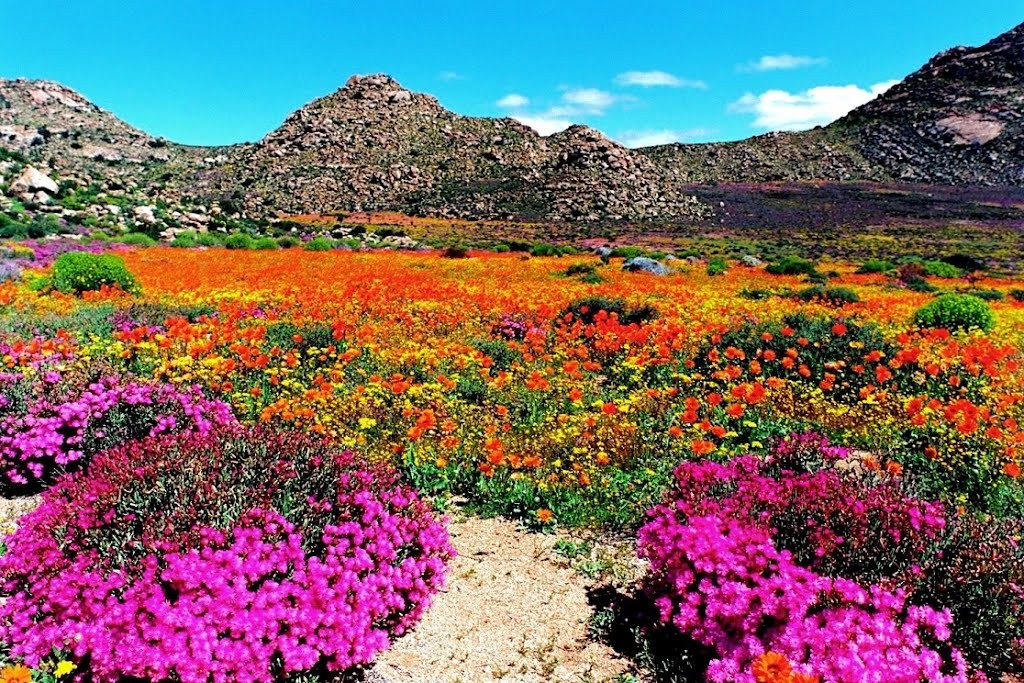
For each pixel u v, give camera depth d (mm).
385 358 10391
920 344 12281
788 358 9852
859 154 180750
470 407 8148
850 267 46750
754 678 3225
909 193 136000
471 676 4004
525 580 5113
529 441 7105
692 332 12672
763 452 7402
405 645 4262
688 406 7090
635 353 11031
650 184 128375
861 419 8062
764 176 171875
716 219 110562
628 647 4332
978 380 9367
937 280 36312
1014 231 89062
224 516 3900
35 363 7664
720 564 3744
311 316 13977
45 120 188875
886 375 8797
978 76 196125
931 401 7574
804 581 3699
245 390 8609
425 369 9836
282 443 5031
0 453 6141
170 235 54875
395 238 72750
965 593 3797
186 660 3283
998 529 4543
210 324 11375
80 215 57656
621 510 6062
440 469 6707
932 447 6941
